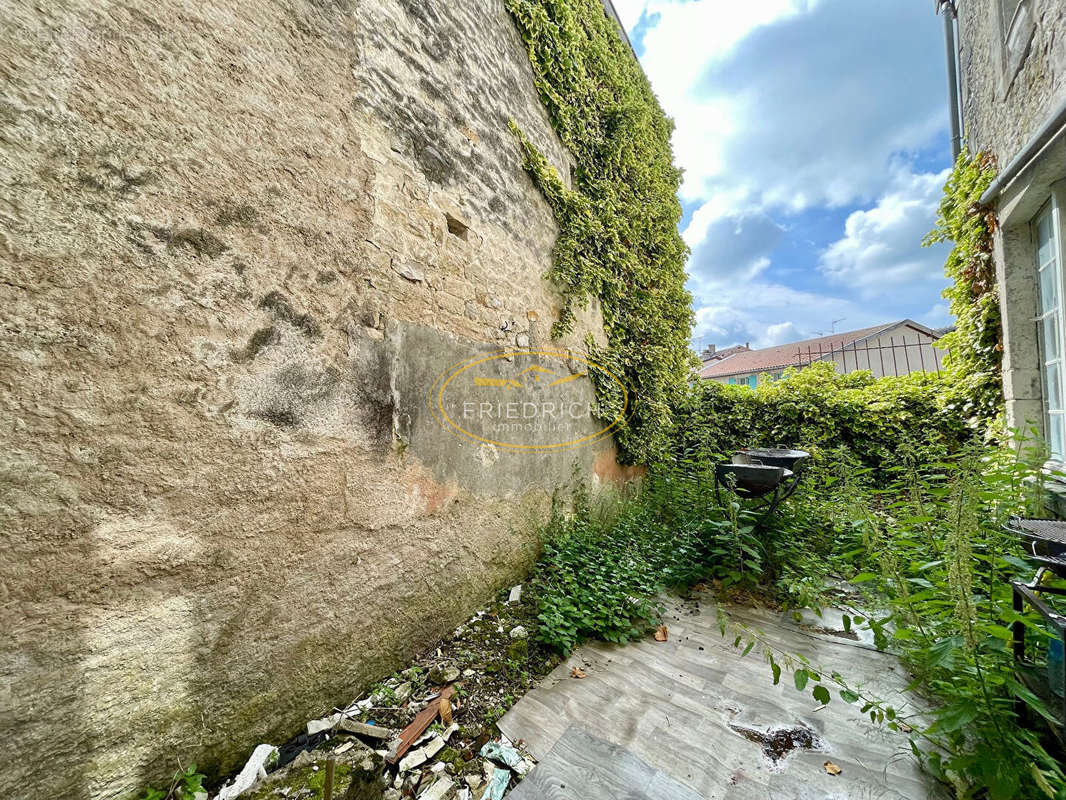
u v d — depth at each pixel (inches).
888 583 70.4
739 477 114.1
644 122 189.6
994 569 64.2
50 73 38.5
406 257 77.8
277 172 57.2
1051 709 44.3
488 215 101.7
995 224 135.0
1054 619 42.6
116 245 42.5
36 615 37.4
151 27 45.2
